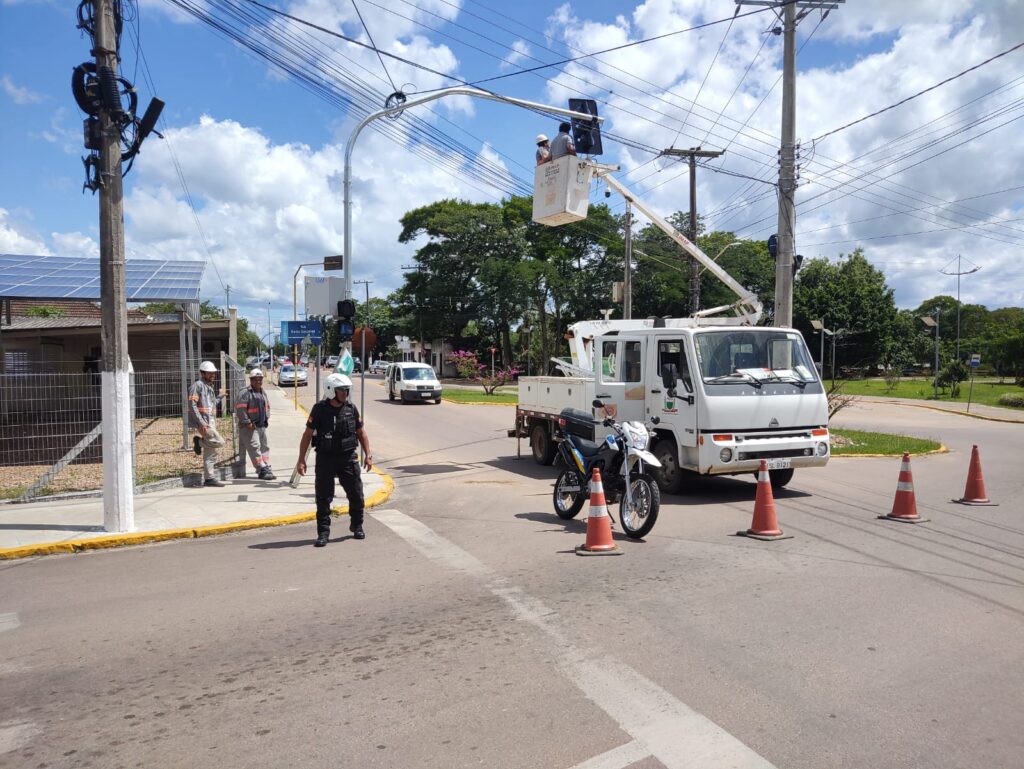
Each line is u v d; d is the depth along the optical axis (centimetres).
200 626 530
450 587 618
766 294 5109
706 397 977
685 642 484
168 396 2133
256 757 346
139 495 1079
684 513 924
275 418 2534
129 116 830
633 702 397
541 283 5512
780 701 397
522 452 1664
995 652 464
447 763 338
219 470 1213
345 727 374
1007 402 3362
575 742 356
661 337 1061
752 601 568
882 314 6134
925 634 495
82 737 369
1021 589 596
